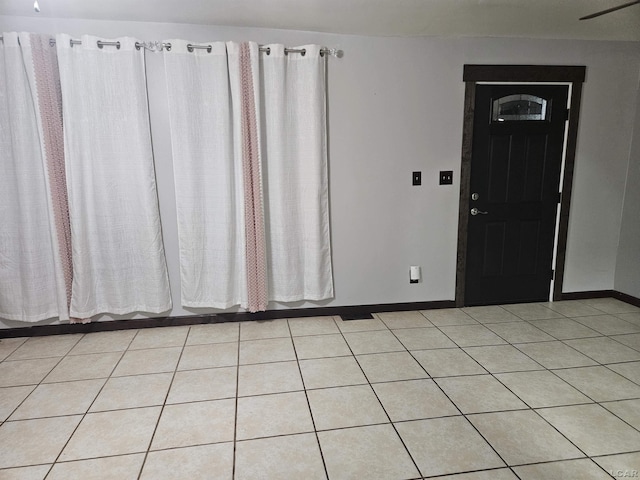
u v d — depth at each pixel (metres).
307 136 3.13
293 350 2.86
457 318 3.42
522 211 3.60
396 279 3.54
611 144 3.62
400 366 2.63
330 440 1.95
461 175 3.45
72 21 2.78
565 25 3.01
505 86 3.38
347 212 3.37
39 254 2.93
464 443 1.92
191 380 2.48
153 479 1.73
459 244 3.55
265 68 3.01
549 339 3.01
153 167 2.99
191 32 2.92
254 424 2.07
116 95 2.83
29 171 2.81
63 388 2.40
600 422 2.07
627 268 3.75
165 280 3.16
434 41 3.23
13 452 1.88
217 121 2.97
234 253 3.18
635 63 3.52
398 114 3.29
